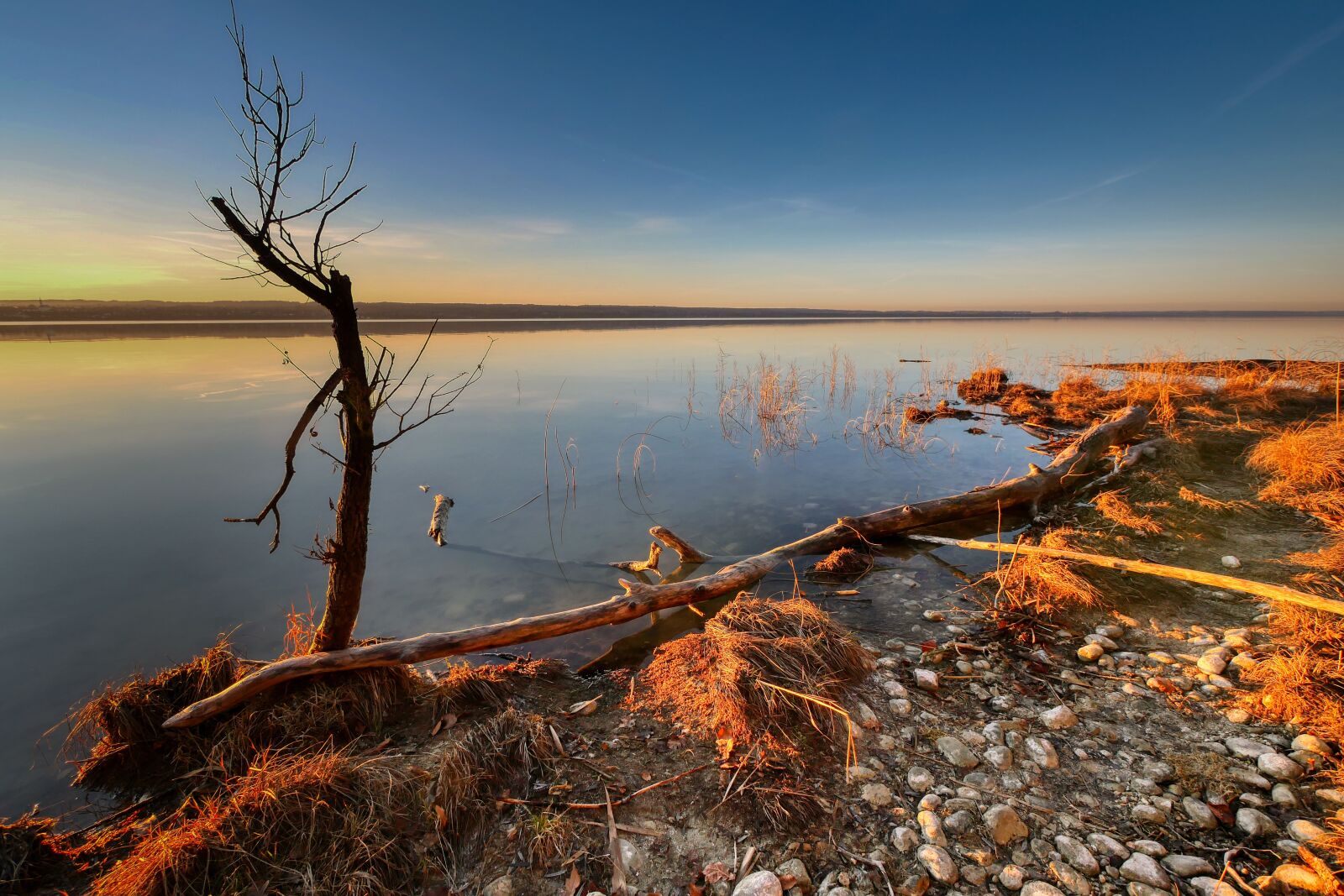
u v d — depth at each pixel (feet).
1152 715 5.13
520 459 14.89
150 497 11.50
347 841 3.90
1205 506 9.84
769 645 5.71
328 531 10.13
